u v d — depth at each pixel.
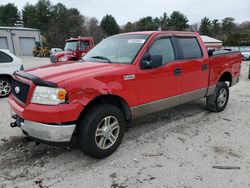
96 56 4.66
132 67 4.00
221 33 79.31
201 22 78.00
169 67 4.55
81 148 3.63
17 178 3.30
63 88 3.23
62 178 3.31
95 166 3.60
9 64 8.09
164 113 6.02
